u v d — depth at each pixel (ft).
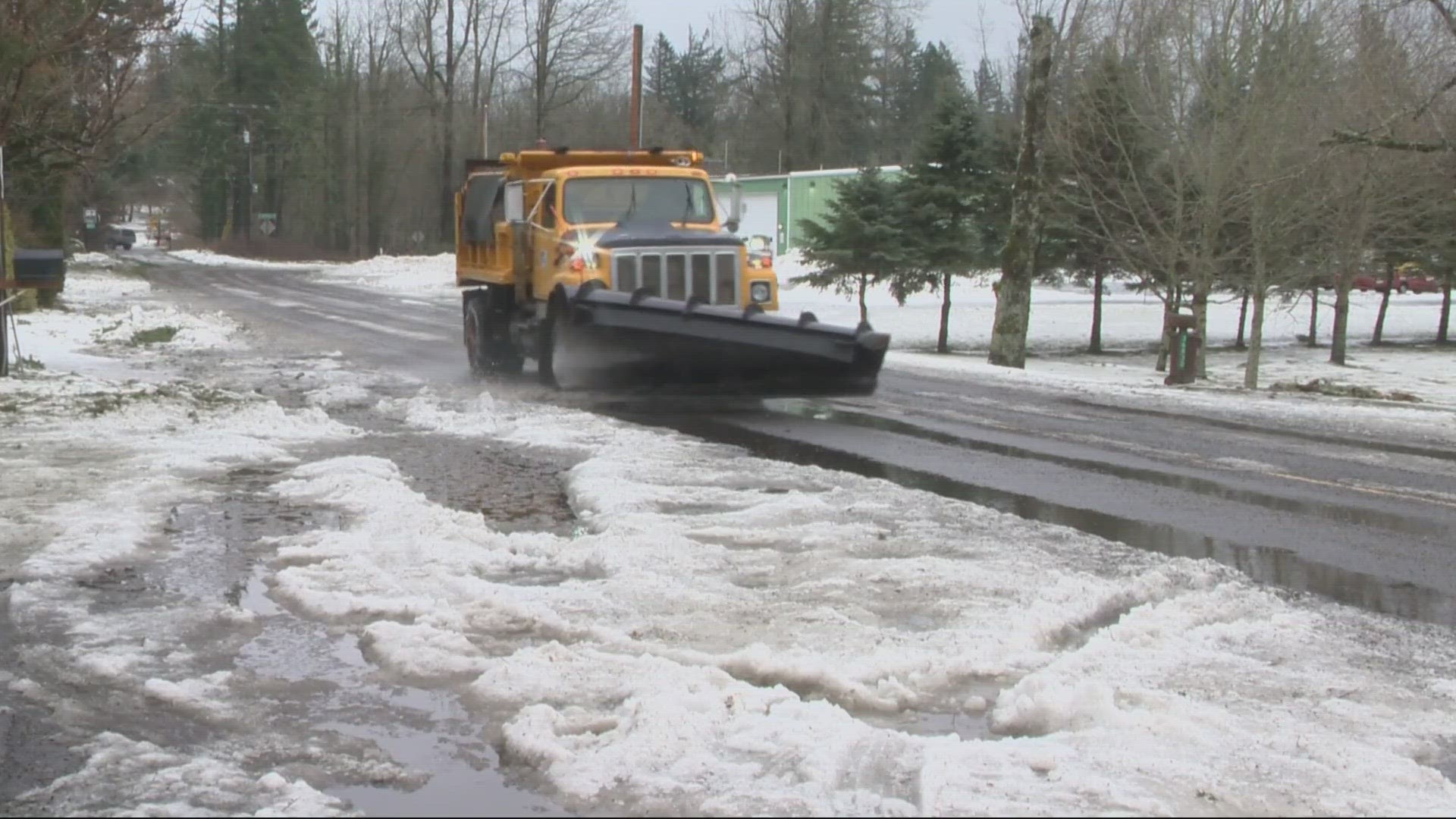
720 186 53.21
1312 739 15.26
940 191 110.93
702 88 334.24
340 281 185.88
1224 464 37.32
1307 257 90.02
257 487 30.45
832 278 114.73
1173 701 16.30
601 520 26.86
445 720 16.29
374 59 278.26
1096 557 24.47
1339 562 24.99
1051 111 98.68
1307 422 48.34
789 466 33.83
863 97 242.99
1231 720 15.81
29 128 49.90
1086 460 37.60
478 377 57.16
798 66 222.69
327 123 283.59
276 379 57.16
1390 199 92.32
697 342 44.39
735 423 44.80
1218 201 83.97
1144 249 97.50
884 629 19.44
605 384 47.50
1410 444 42.37
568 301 46.44
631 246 47.60
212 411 41.68
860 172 116.37
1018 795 13.61
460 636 19.03
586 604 20.65
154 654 18.58
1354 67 78.23
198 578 22.58
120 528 25.49
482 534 25.38
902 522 27.25
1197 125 85.56
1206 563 24.06
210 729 15.94
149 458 33.50
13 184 65.98
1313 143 77.87
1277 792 13.75
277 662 18.37
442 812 13.62
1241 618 20.63
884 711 16.61
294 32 291.99
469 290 60.85
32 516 26.50
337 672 17.97
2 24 44.11
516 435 38.93
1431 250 141.38
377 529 25.89
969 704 16.72
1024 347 82.38
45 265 47.73
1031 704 16.22
